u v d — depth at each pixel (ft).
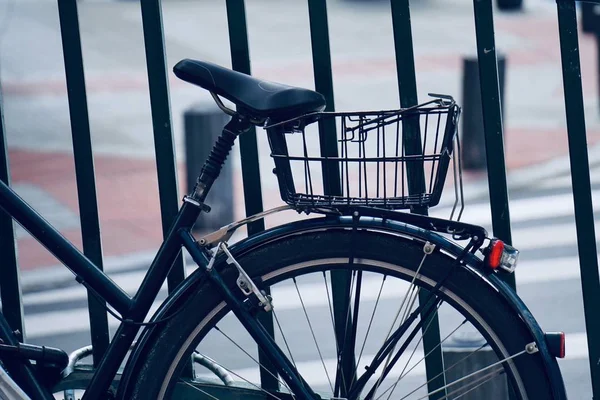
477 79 35.94
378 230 10.07
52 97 47.57
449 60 52.80
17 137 41.19
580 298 24.12
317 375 19.44
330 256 10.20
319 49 11.73
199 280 10.36
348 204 9.62
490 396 13.30
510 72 51.19
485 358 13.28
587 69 50.70
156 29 11.81
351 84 48.39
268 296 10.16
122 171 36.78
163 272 10.48
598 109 43.39
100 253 12.37
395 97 45.80
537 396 9.83
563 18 11.27
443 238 9.93
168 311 10.43
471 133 35.94
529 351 9.77
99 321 12.34
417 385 18.03
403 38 11.50
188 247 10.25
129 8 69.82
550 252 28.19
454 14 67.05
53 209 31.89
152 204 33.40
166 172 12.08
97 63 54.44
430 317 11.94
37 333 23.31
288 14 68.85
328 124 11.88
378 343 20.89
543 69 51.67
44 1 70.90
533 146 39.04
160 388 10.52
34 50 57.31
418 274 10.03
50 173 35.99
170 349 10.48
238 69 11.87
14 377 10.89
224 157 10.18
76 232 29.55
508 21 65.36
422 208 11.75
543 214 31.91
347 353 10.76
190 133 31.53
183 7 70.49
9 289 12.54
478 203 32.27
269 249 10.27
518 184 34.99
